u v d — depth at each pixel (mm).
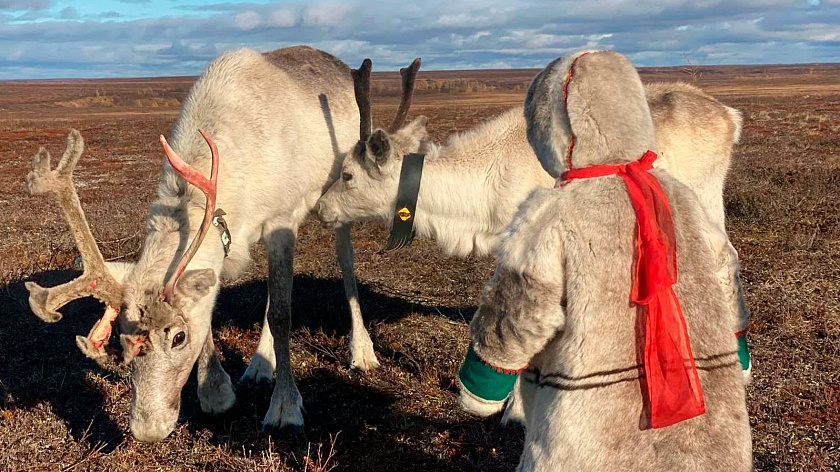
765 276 6426
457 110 38656
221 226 4008
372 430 4266
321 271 7551
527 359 1938
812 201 9156
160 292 3395
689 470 1755
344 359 5348
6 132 28984
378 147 4531
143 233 8312
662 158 4320
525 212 1948
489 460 3848
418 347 5469
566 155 1994
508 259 1902
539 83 2115
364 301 6582
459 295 6660
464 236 4730
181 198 3977
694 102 4555
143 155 19125
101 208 10469
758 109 28906
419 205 4695
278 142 4566
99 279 3314
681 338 1770
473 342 2006
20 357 5422
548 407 1901
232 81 4500
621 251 1828
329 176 5227
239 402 4820
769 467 3527
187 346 3576
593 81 1954
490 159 4609
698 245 1918
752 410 4078
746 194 9234
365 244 8492
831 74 105875
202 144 4215
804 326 5246
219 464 3930
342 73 5559
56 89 131625
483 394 2002
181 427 4344
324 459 3936
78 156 3199
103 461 3951
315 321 6145
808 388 4312
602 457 1798
